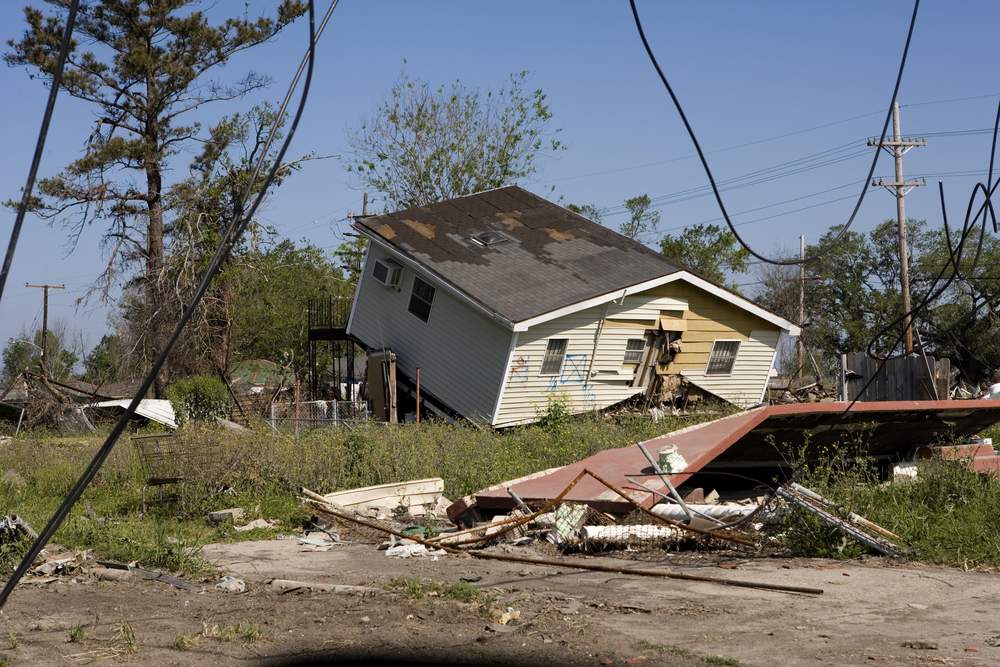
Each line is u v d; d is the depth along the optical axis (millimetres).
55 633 6387
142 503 13883
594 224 31109
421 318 27750
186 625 6629
